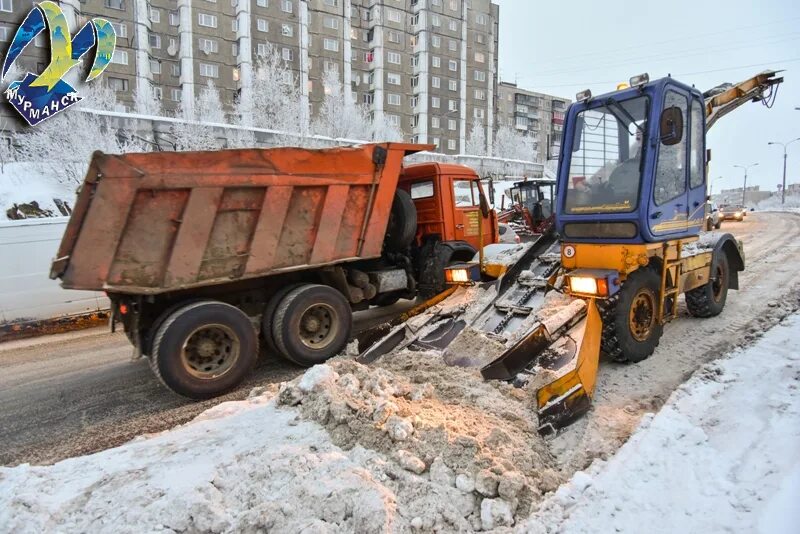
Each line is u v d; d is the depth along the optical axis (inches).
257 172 191.9
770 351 184.1
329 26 1953.7
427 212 295.4
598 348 162.6
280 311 206.7
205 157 180.7
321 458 115.6
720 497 103.0
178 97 1705.2
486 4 2378.2
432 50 2198.6
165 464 121.0
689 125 201.9
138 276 172.6
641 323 186.4
